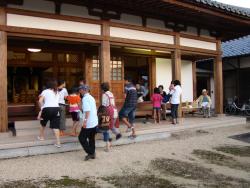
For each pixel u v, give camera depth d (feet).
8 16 26.40
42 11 28.30
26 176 19.74
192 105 48.98
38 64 39.91
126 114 29.45
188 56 53.57
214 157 25.94
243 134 36.78
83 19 30.55
